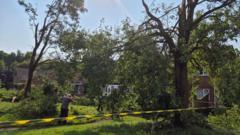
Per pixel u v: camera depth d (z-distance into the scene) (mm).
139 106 16125
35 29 30984
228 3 15992
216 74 16781
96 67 15227
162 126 15750
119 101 16219
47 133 13062
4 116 19469
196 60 17625
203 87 29188
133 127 15594
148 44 15875
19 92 33438
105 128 15039
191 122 16344
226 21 15875
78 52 15938
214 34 15555
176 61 16109
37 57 31453
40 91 22344
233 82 15055
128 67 15766
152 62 15258
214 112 19375
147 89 15172
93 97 15664
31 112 20203
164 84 15141
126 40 16188
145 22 16656
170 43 16172
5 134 12508
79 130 14148
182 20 16188
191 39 16625
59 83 18172
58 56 27500
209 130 16188
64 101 17875
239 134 16766
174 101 15547
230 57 15445
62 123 17469
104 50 15633
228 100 15523
